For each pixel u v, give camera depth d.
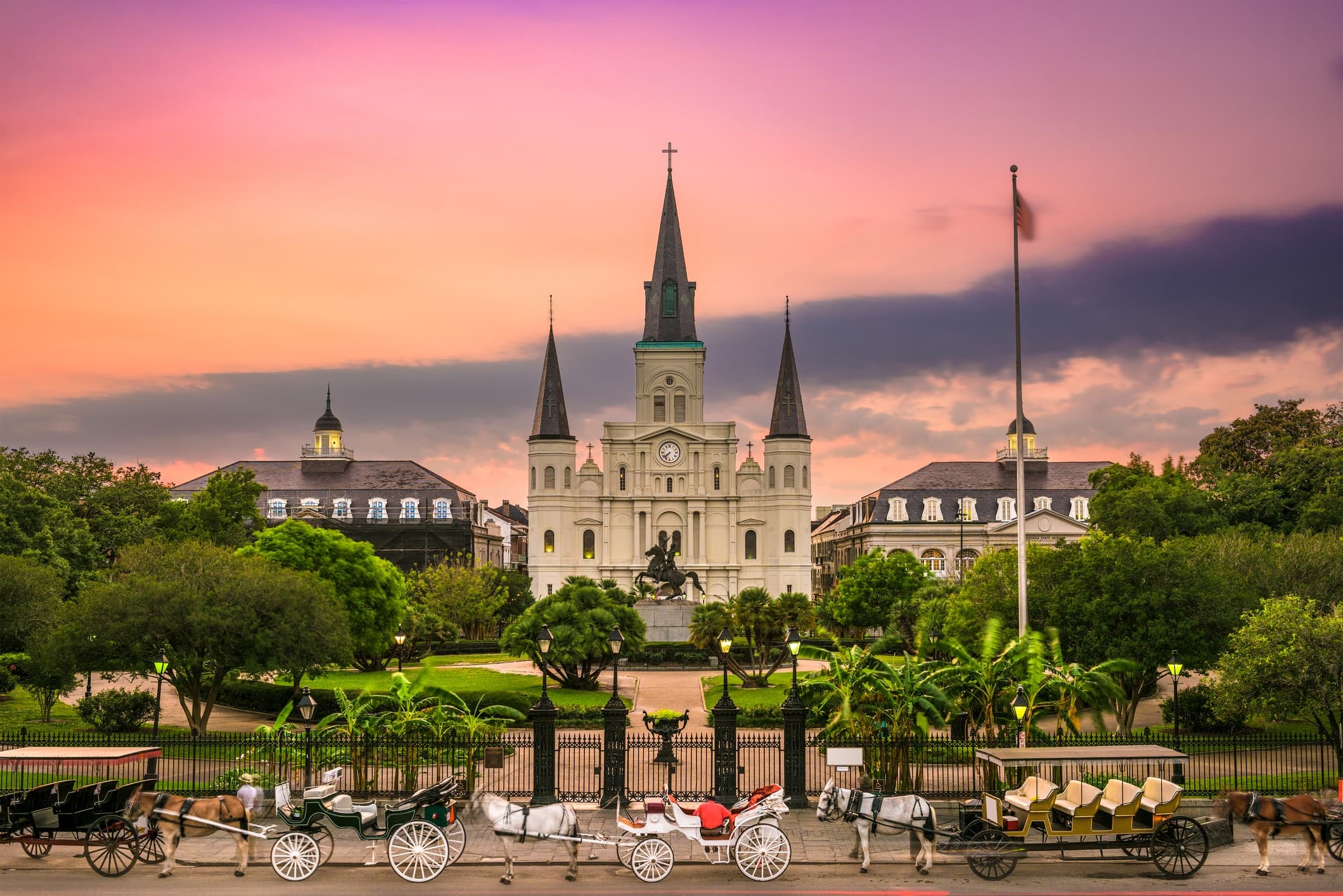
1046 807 22.45
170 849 22.62
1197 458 88.31
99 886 21.84
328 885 22.02
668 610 78.81
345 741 30.23
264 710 50.44
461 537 120.25
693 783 32.91
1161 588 41.94
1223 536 56.16
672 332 121.75
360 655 69.00
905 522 118.31
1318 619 34.16
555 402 116.50
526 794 29.95
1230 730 41.75
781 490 115.56
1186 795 29.53
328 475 127.69
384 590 68.25
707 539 117.25
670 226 123.00
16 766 25.05
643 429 117.94
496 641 89.12
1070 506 120.06
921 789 29.81
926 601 79.62
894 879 22.64
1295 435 85.75
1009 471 124.19
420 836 22.58
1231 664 34.38
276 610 42.56
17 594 50.81
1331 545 50.34
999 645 36.91
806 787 30.62
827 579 149.00
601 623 56.78
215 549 46.19
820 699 37.25
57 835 24.34
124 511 86.38
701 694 56.53
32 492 70.12
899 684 31.25
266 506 122.38
